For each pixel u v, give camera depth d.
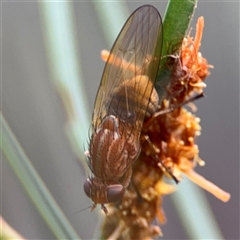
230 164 0.13
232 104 0.13
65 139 0.13
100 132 0.08
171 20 0.08
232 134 0.13
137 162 0.08
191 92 0.08
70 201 0.14
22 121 0.13
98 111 0.08
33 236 0.13
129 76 0.08
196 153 0.08
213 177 0.13
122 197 0.08
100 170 0.08
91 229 0.14
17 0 0.13
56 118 0.13
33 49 0.13
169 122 0.08
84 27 0.12
